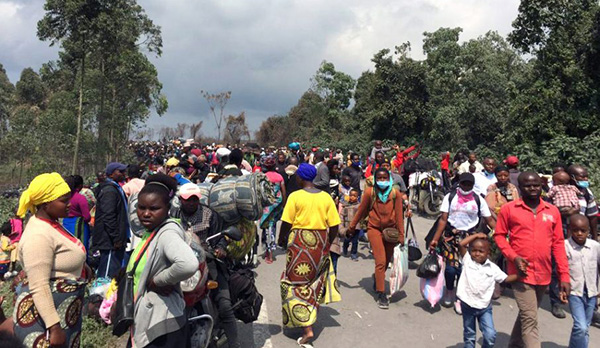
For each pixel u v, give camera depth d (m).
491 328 4.09
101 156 27.05
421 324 5.32
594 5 18.84
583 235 4.29
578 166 6.19
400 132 33.22
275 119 57.94
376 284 5.84
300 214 4.76
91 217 6.95
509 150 21.02
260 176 4.56
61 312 3.00
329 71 55.12
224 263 4.24
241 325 5.16
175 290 2.97
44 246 2.89
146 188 2.94
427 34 34.28
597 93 18.38
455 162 13.26
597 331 5.21
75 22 21.70
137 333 2.84
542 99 18.78
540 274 4.06
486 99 28.44
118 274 3.17
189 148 10.93
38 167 23.64
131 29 25.20
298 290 4.66
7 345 1.91
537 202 4.20
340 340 4.86
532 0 18.91
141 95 31.47
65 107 29.73
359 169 9.35
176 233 2.89
